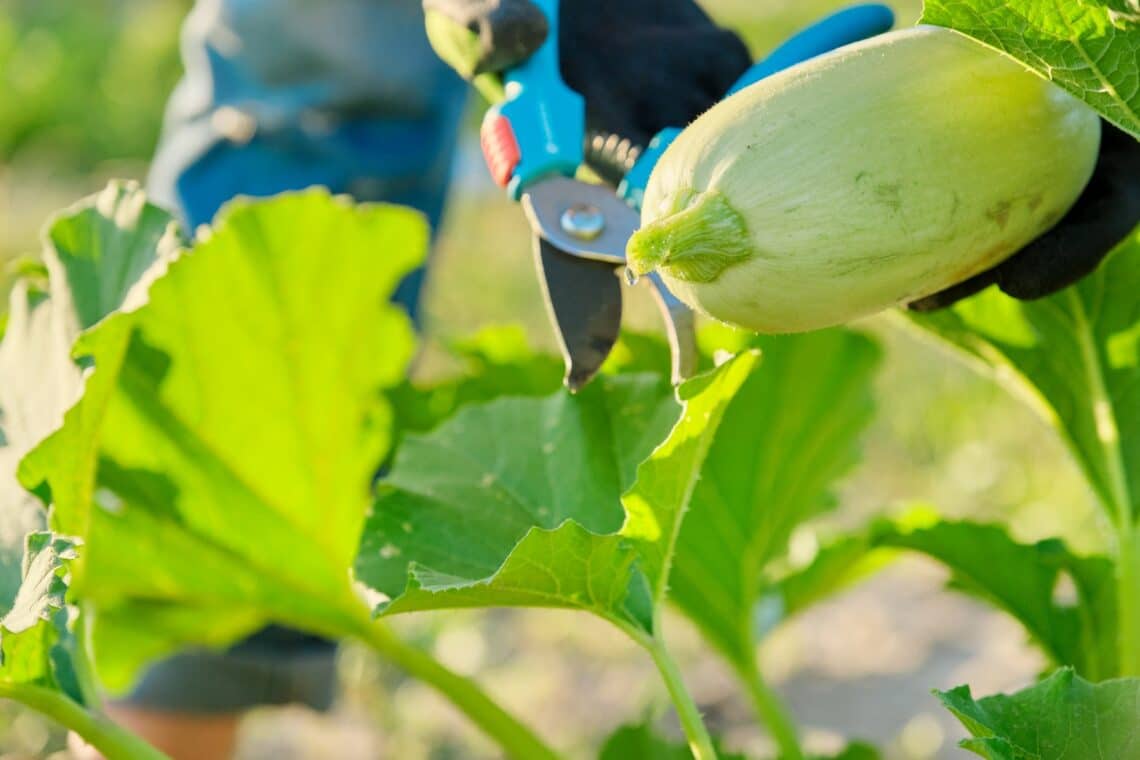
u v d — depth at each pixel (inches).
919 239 48.8
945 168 48.8
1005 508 99.6
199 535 59.9
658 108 54.6
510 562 50.3
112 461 58.9
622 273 52.6
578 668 93.5
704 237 48.6
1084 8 47.3
